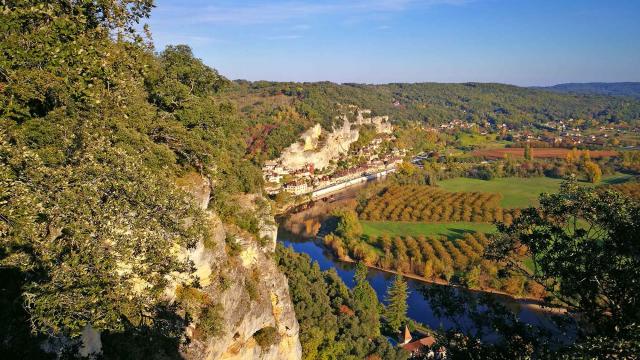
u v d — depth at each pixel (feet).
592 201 57.31
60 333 60.34
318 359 183.93
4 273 56.13
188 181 115.96
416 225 429.38
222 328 107.45
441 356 70.54
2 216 50.34
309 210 493.36
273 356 144.77
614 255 51.78
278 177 561.02
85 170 57.57
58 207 53.16
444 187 563.48
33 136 66.49
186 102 150.00
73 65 75.41
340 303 234.79
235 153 189.57
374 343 207.31
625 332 46.19
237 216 150.82
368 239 391.65
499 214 431.02
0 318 54.70
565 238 57.72
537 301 264.31
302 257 276.62
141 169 65.98
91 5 80.33
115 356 75.97
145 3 84.48
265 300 143.02
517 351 57.21
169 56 166.40
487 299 66.59
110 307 53.98
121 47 87.66
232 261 129.39
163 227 65.77
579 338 54.24
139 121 102.78
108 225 54.95
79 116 76.95
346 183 620.90
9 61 67.72
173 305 94.27
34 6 70.44
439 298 69.82
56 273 49.21
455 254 334.03
